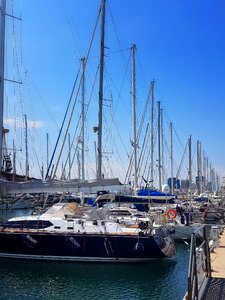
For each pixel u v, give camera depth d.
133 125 32.84
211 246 13.30
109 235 18.73
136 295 14.28
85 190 16.95
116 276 16.89
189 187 52.19
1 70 16.19
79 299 13.84
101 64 24.19
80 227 19.20
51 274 17.12
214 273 8.94
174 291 14.73
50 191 16.19
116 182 17.73
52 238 19.02
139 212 24.06
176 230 24.95
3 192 15.14
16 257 19.25
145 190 30.70
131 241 18.67
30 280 16.19
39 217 19.92
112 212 23.20
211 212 35.16
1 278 16.44
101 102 23.73
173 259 19.34
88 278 16.55
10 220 20.02
